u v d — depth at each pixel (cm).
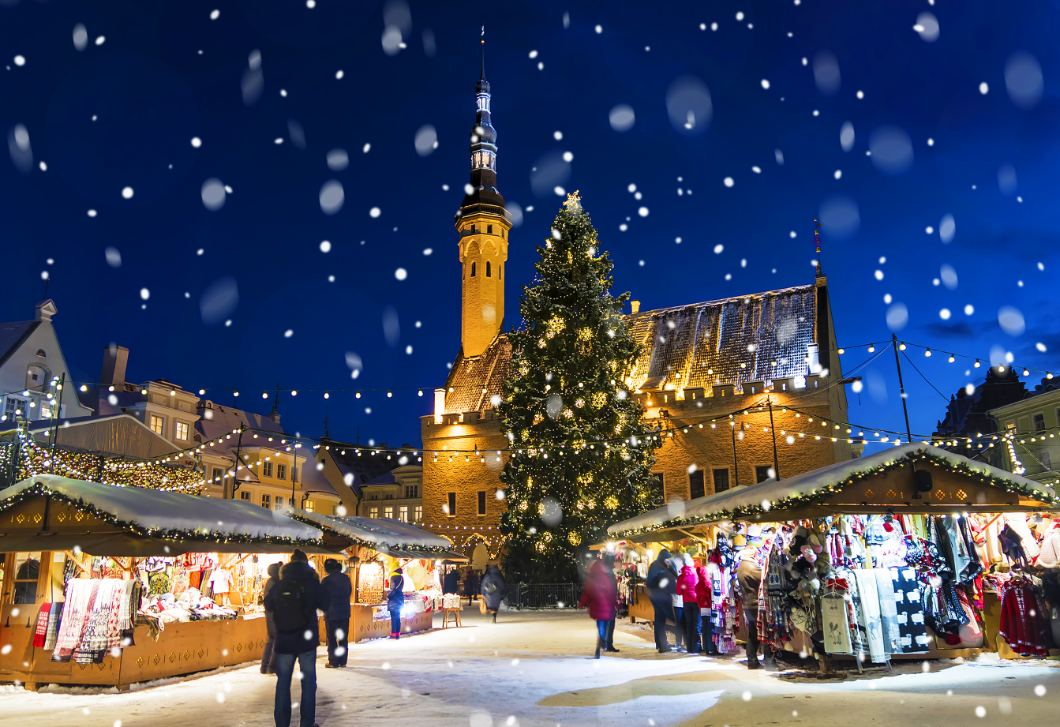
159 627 1102
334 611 1254
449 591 3028
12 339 3659
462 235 5212
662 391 3962
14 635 1091
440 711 824
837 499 1089
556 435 3297
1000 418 4828
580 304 3475
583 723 742
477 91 5372
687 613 1348
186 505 1238
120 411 4338
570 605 3095
